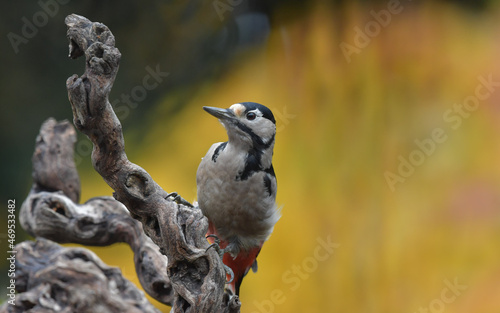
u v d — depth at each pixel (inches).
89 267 240.8
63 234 252.8
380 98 473.4
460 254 425.7
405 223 444.5
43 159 267.0
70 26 164.7
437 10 486.3
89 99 163.6
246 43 559.2
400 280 435.2
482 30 477.4
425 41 479.5
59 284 236.7
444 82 467.5
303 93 490.3
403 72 475.5
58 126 274.1
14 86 576.1
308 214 462.6
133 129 553.0
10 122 576.7
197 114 524.1
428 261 433.4
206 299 175.5
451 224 436.8
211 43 573.9
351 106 477.1
